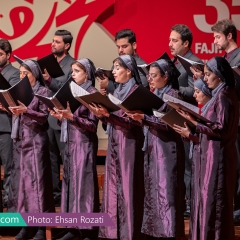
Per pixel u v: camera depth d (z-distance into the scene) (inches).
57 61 451.5
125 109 333.7
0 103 395.2
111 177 368.5
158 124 340.5
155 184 350.0
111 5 598.5
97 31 603.2
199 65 370.0
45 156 396.8
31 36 603.2
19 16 602.2
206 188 313.1
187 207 423.8
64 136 385.4
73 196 383.2
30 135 393.4
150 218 351.9
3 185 483.2
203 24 583.8
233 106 310.0
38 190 394.0
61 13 603.2
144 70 383.9
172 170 349.4
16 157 402.0
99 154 536.7
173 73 358.3
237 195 401.4
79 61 383.9
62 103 366.0
